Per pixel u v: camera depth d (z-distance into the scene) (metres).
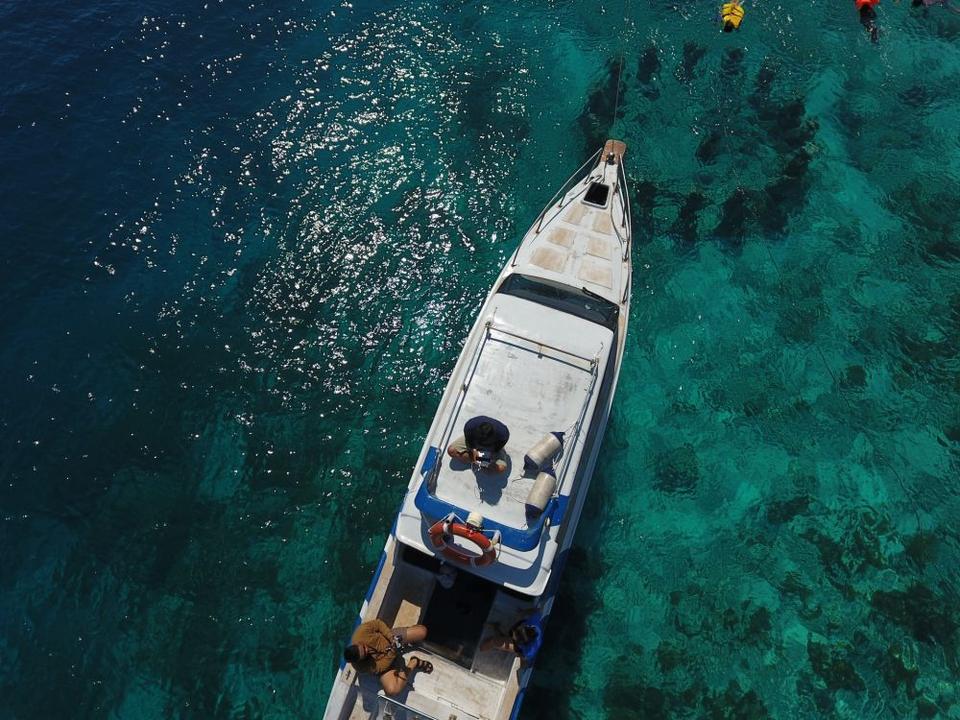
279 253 17.69
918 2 22.23
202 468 15.04
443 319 16.67
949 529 14.71
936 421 15.88
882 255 17.88
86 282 17.20
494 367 11.88
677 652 13.30
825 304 17.20
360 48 21.30
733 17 21.14
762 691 13.02
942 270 17.75
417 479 11.39
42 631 13.21
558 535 11.55
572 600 13.73
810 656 13.35
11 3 22.00
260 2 22.38
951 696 13.03
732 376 16.25
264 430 15.46
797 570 14.18
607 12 21.77
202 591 13.71
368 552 14.12
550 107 19.86
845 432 15.71
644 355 16.38
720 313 16.97
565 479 11.20
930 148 19.59
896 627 13.65
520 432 11.38
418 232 17.91
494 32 21.45
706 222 18.00
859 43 21.34
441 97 20.19
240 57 21.12
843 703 12.95
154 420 15.55
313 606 13.59
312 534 14.31
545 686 12.91
